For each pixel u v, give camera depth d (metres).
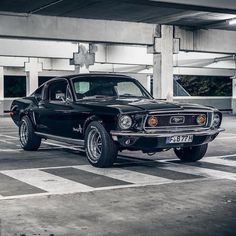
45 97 9.09
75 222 4.29
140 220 4.36
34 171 7.06
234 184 6.05
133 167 7.46
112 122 6.94
